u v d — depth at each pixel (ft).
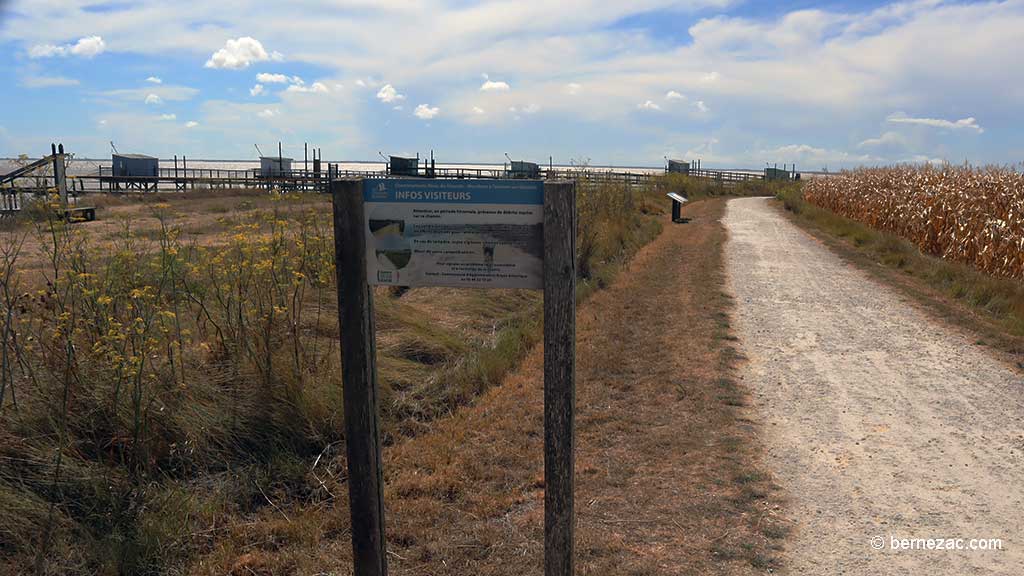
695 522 14.08
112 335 14.20
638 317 31.99
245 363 17.79
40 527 12.09
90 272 17.78
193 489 14.55
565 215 9.63
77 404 14.52
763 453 17.51
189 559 12.57
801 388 22.68
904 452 17.69
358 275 10.44
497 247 10.06
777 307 35.04
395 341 24.25
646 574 12.24
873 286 41.22
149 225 49.60
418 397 20.74
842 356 26.55
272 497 14.98
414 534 13.48
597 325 29.84
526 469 16.38
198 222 58.54
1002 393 22.39
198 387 16.56
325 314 24.03
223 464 15.72
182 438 15.35
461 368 22.80
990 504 14.93
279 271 20.75
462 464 16.42
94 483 13.19
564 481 10.19
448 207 10.07
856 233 63.41
